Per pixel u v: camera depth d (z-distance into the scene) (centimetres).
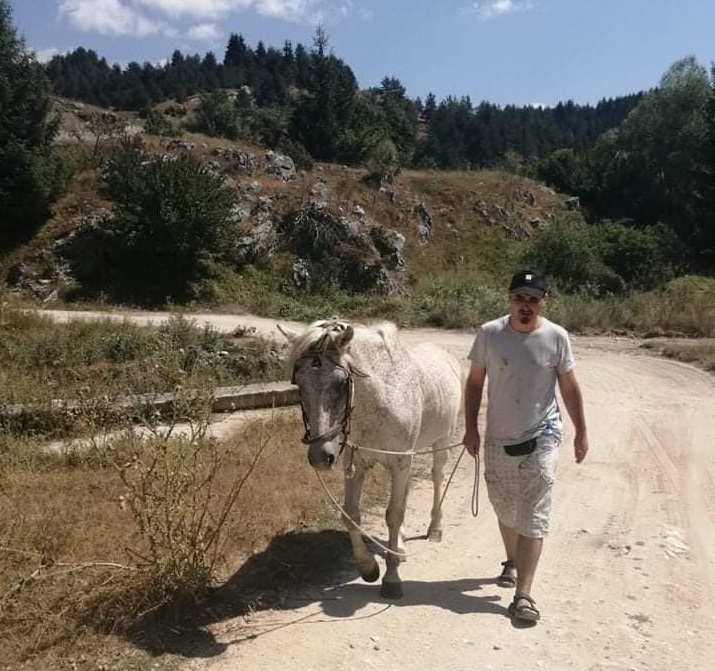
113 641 411
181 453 499
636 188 5056
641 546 601
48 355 1327
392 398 482
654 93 5372
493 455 478
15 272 2869
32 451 748
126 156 2983
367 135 5034
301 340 443
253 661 410
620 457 882
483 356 489
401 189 4209
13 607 422
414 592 507
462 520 662
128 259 2959
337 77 5156
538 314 475
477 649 430
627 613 482
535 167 5553
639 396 1253
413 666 411
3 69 3078
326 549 567
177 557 452
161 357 1242
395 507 502
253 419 952
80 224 3047
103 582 446
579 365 1608
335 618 463
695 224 4212
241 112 6266
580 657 424
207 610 459
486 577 537
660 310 2273
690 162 4847
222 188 3069
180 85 11112
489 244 4044
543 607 488
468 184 4522
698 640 448
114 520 557
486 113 10394
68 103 5347
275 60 13375
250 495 627
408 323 2548
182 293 2909
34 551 486
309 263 3288
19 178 2989
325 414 431
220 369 1296
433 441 576
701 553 591
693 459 874
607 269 3562
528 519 469
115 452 689
